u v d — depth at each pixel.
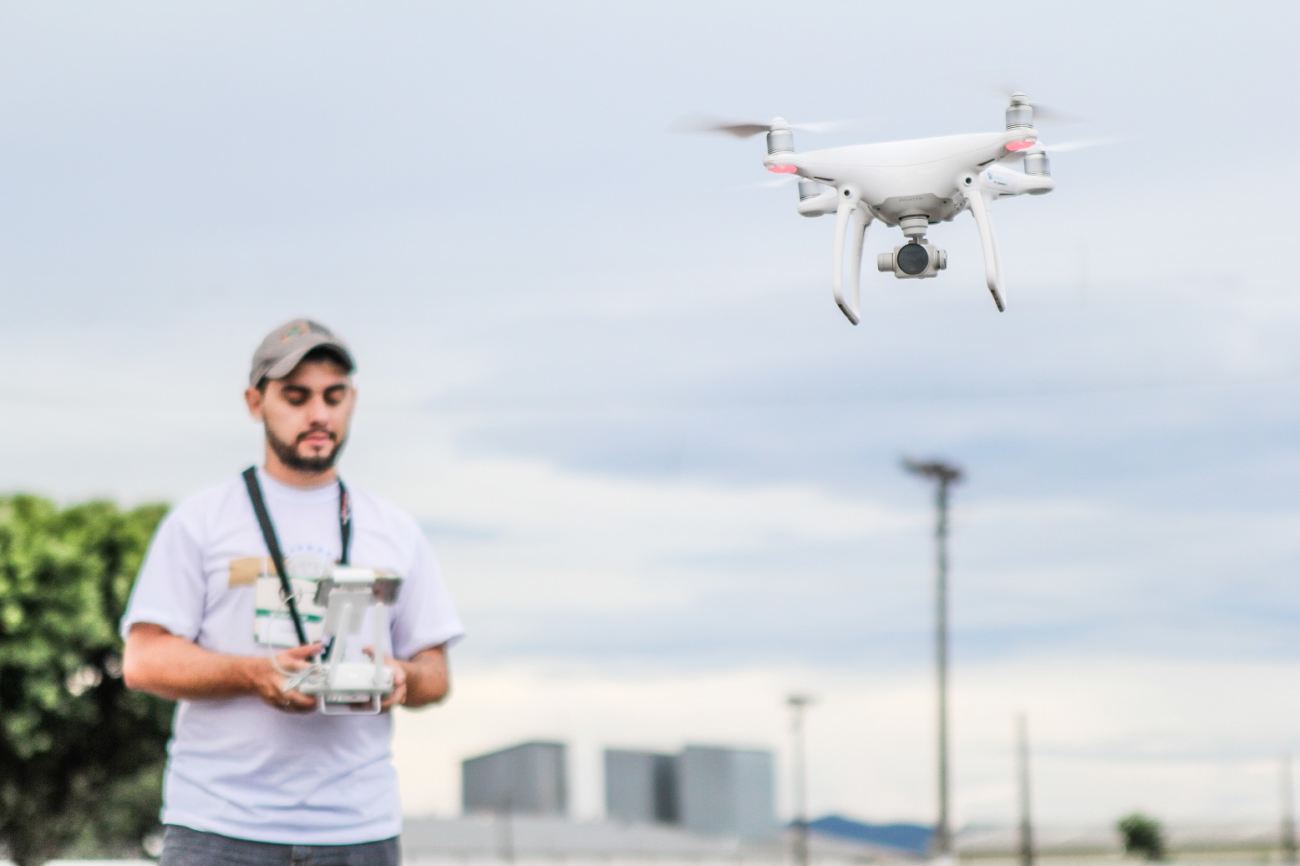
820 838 96.06
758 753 102.31
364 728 5.66
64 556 26.45
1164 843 100.12
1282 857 94.81
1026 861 66.81
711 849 100.38
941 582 53.28
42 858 28.30
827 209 5.51
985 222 5.33
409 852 89.56
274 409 5.61
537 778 99.44
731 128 5.48
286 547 5.63
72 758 27.45
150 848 36.25
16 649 26.03
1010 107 5.28
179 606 5.56
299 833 5.52
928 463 52.06
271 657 5.36
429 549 6.01
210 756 5.53
